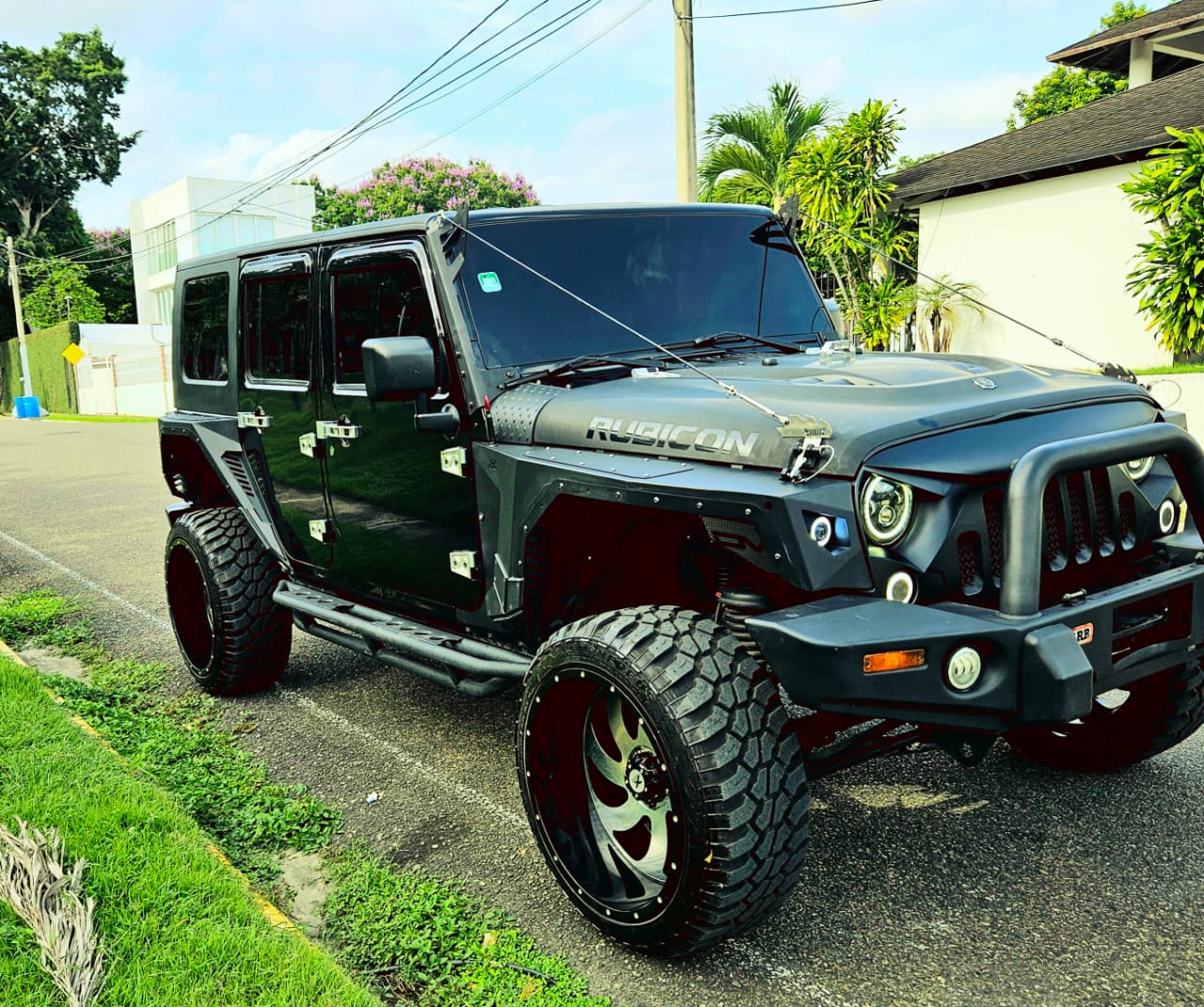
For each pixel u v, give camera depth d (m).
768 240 4.20
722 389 3.01
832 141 16.19
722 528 2.66
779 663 2.43
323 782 4.06
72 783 3.66
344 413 3.96
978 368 3.18
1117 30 18.31
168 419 5.16
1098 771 3.78
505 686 3.43
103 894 2.88
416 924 2.99
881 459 2.56
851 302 15.86
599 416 3.03
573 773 2.96
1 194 53.09
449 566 3.55
